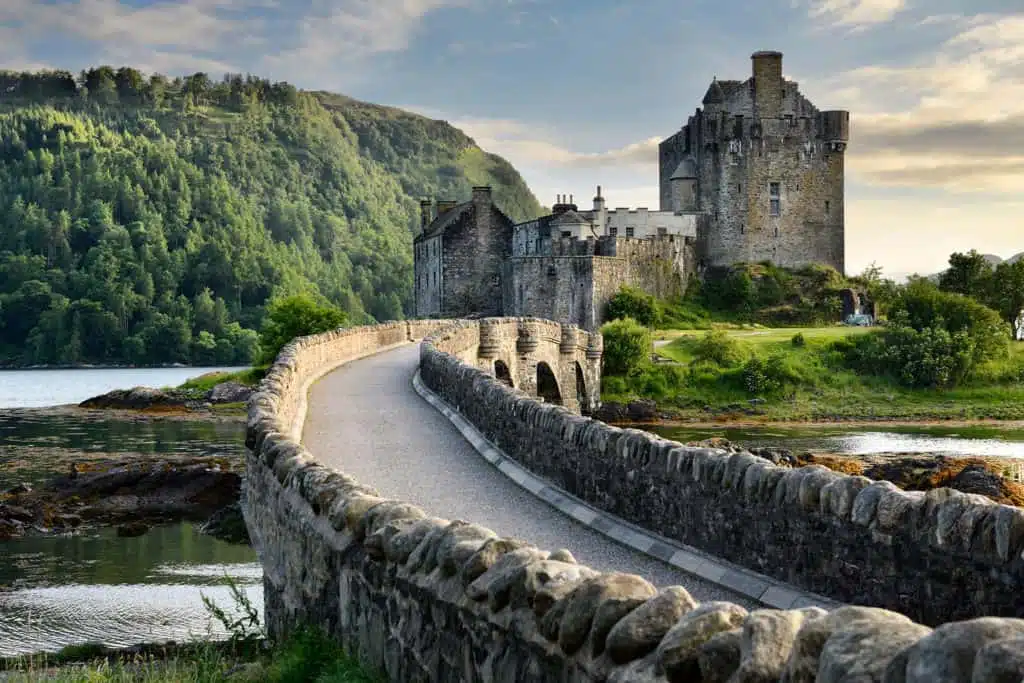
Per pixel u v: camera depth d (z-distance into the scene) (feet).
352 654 34.45
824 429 259.19
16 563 111.45
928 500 31.86
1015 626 15.02
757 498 40.29
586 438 56.29
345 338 171.42
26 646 81.46
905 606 32.40
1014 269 385.29
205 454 194.70
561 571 24.11
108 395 311.47
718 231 430.61
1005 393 302.86
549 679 22.58
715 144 430.20
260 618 86.63
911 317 334.44
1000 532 28.99
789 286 419.74
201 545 120.16
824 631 17.25
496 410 75.61
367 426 90.84
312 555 39.40
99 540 123.75
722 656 18.49
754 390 305.73
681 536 46.37
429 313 432.66
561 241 386.11
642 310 377.91
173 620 88.38
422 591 28.73
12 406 343.87
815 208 433.89
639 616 20.47
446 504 59.06
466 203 451.94
